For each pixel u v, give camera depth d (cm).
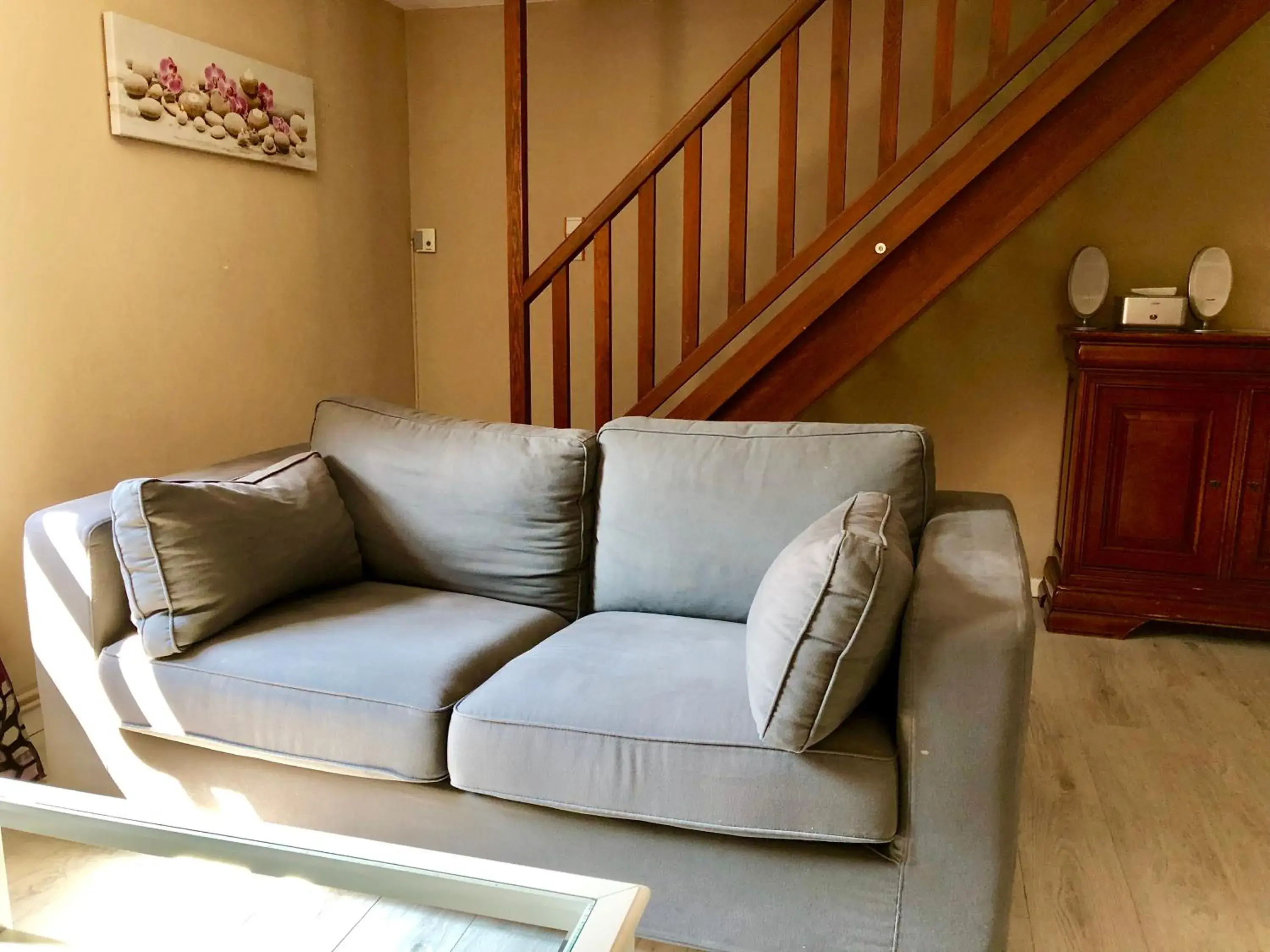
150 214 274
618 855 165
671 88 372
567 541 221
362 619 201
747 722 157
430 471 227
